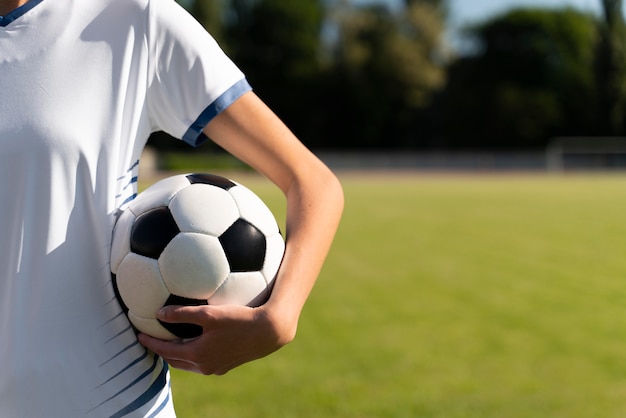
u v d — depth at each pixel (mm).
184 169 33719
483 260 8555
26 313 1323
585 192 21328
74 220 1332
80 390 1342
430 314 5734
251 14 43219
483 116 43188
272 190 21625
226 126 1416
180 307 1230
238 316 1196
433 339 4977
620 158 36469
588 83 41219
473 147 43531
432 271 7770
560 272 7703
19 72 1314
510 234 11195
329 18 43219
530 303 6152
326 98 43594
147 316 1349
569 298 6352
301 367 4340
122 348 1391
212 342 1210
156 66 1407
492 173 36312
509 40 42594
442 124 43969
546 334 5117
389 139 44438
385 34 42781
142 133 1441
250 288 1376
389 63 42188
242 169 34469
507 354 4629
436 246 9797
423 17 42719
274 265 1423
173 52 1407
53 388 1325
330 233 1363
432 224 12727
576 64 41688
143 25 1391
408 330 5227
